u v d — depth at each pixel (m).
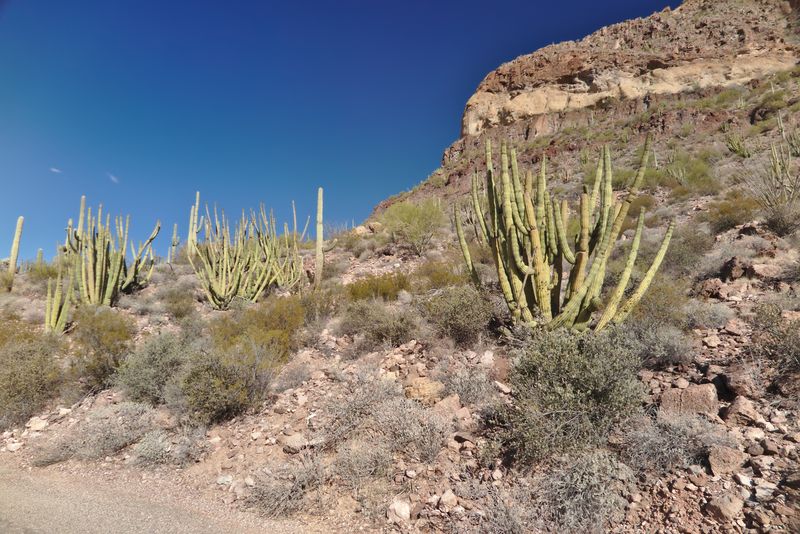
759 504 2.59
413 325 6.74
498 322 6.45
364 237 17.92
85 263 11.82
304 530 3.27
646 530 2.71
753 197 10.53
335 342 7.44
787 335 3.89
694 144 26.47
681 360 4.49
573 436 3.45
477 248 11.66
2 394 5.88
